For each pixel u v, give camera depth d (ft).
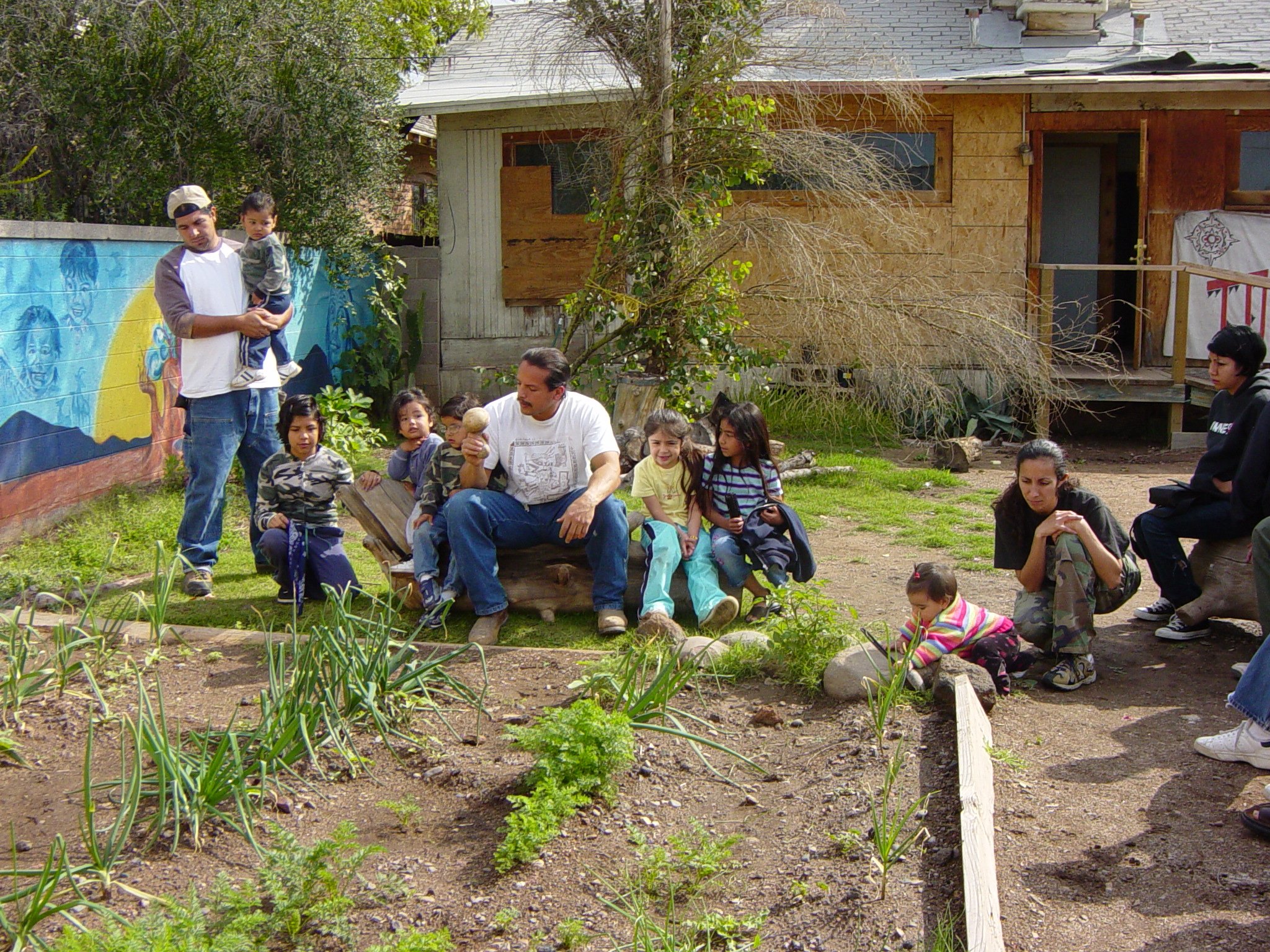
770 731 14.33
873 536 25.96
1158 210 42.52
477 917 10.38
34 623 17.79
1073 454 38.04
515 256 43.65
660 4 31.94
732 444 18.69
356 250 40.16
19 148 34.42
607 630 17.81
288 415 19.40
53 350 24.76
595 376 34.37
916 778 12.51
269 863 10.42
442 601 17.75
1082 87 39.93
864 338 35.24
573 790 11.98
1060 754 13.99
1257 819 11.84
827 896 10.53
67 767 12.96
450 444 18.69
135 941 8.97
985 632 15.71
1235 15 47.73
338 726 13.41
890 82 37.19
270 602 20.10
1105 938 10.18
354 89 37.70
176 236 29.30
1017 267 42.22
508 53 47.47
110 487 26.86
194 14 34.30
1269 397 17.69
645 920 9.94
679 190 33.09
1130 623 19.49
